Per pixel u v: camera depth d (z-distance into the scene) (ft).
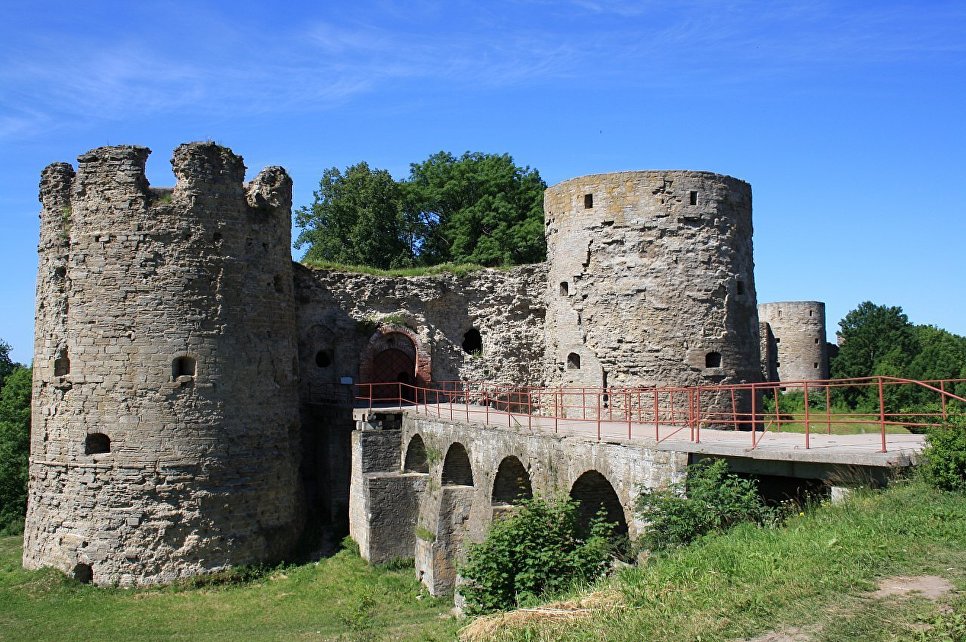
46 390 98.43
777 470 50.85
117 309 94.79
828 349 237.66
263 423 100.53
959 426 44.80
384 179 180.45
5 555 109.60
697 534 49.49
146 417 93.61
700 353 108.78
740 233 113.91
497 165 182.91
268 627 80.59
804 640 33.37
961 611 32.37
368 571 97.19
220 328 97.60
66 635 79.15
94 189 96.94
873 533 41.24
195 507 94.12
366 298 129.70
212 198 98.78
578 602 45.52
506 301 132.46
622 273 111.55
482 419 89.81
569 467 65.62
